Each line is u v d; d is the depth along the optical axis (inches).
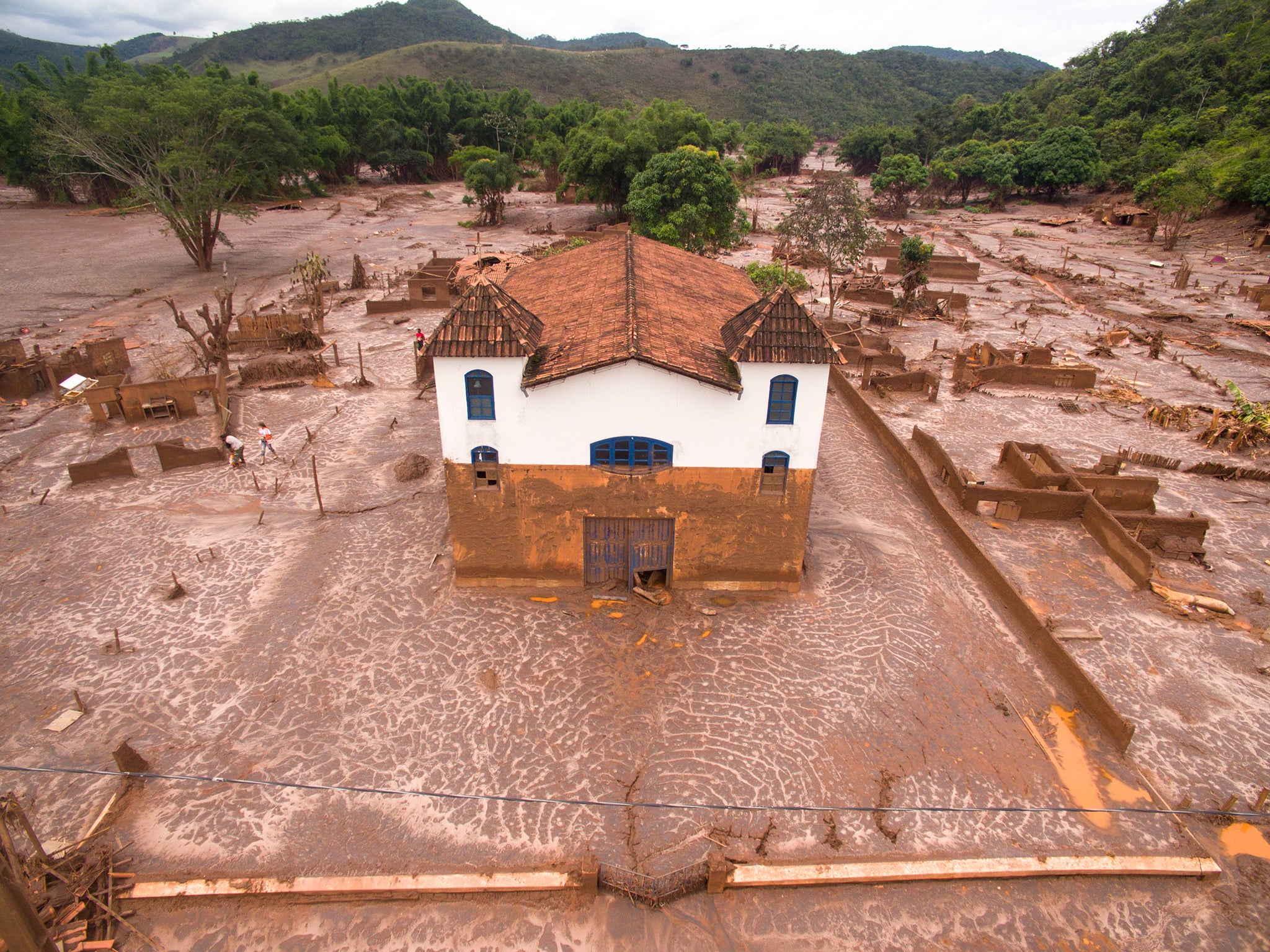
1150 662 940.0
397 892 644.7
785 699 859.4
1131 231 4173.2
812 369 890.7
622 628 962.1
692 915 640.4
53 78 4808.1
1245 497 1338.6
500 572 1021.2
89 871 634.2
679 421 920.3
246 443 1469.0
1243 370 1964.8
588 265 1328.7
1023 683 898.7
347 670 887.1
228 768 753.6
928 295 2573.8
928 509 1300.4
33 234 3535.9
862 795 746.8
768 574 1026.7
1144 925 639.8
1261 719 857.5
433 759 771.4
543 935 623.2
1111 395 1796.3
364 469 1370.6
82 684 860.6
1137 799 751.1
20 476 1323.8
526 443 933.2
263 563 1093.1
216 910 631.8
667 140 4077.3
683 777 759.1
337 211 4451.3
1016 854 691.4
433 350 869.8
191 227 2812.5
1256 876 682.8
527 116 5974.4
